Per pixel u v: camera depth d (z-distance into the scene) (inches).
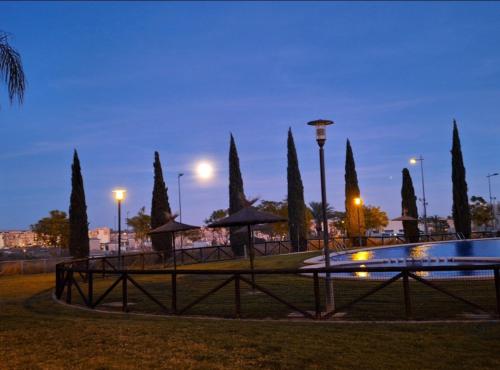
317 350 283.0
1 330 370.6
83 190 1393.9
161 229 757.9
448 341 289.7
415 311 412.8
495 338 292.4
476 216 2731.3
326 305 429.1
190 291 635.5
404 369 245.4
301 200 1706.4
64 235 2613.2
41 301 588.4
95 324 382.3
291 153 1724.9
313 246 1811.0
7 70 423.5
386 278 629.3
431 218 3107.8
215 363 265.6
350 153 1932.8
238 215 568.4
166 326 366.9
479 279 568.1
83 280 802.2
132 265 1203.9
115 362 273.7
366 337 308.2
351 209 1904.5
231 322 387.2
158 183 1565.0
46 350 304.0
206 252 1486.2
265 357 273.0
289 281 676.1
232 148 1688.0
